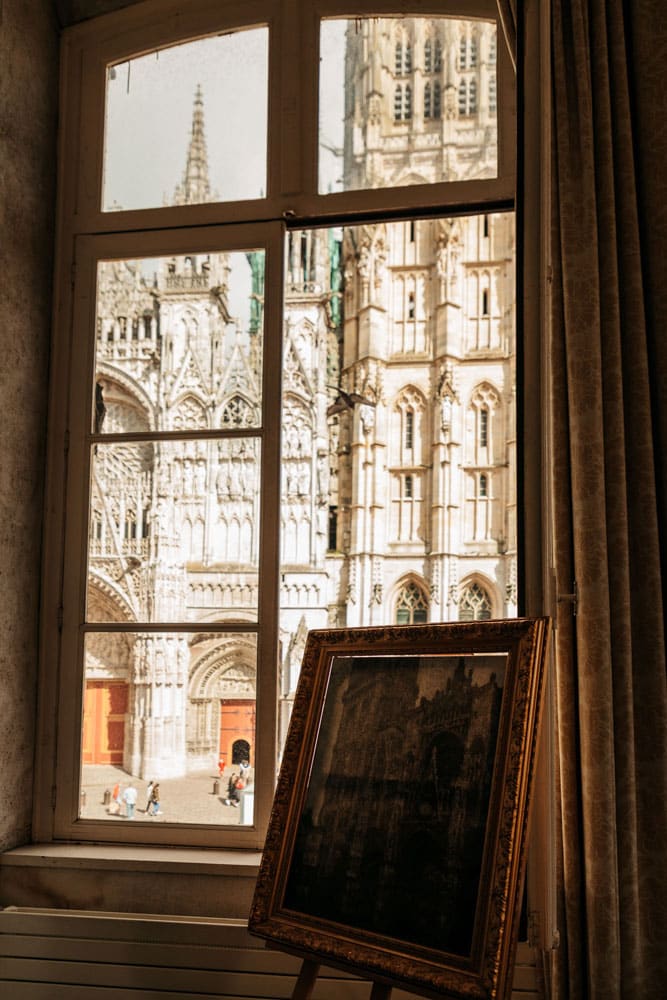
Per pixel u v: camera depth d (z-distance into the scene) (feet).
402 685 6.05
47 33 9.38
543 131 6.88
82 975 7.70
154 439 9.14
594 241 7.04
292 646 90.48
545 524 6.59
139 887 8.09
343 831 5.92
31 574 8.87
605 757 6.53
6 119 8.56
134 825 8.57
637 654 6.91
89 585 9.00
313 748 6.38
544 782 6.12
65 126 9.57
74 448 9.18
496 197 8.46
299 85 9.09
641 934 6.68
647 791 6.77
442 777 5.55
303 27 9.20
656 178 7.24
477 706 5.56
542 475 6.64
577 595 6.80
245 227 9.04
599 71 7.25
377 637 6.34
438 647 5.95
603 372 7.03
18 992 7.75
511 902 4.93
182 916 7.86
